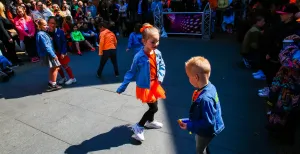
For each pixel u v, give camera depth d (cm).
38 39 438
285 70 283
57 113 388
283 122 285
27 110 401
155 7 966
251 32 539
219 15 1070
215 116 196
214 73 539
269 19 536
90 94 457
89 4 1059
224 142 301
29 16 704
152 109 301
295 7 367
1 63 549
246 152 282
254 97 419
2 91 484
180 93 447
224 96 426
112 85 499
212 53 700
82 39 793
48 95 459
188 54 699
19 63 671
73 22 854
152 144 303
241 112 370
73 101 430
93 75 564
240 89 452
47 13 785
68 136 326
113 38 521
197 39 903
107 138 318
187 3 1014
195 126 194
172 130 331
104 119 366
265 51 436
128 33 1030
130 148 296
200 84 196
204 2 1043
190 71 196
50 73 471
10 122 365
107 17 1047
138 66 286
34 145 309
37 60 693
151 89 290
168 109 389
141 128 307
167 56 687
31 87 502
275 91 299
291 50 271
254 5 683
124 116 373
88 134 328
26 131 340
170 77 525
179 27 945
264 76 496
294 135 297
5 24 645
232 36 926
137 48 527
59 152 294
